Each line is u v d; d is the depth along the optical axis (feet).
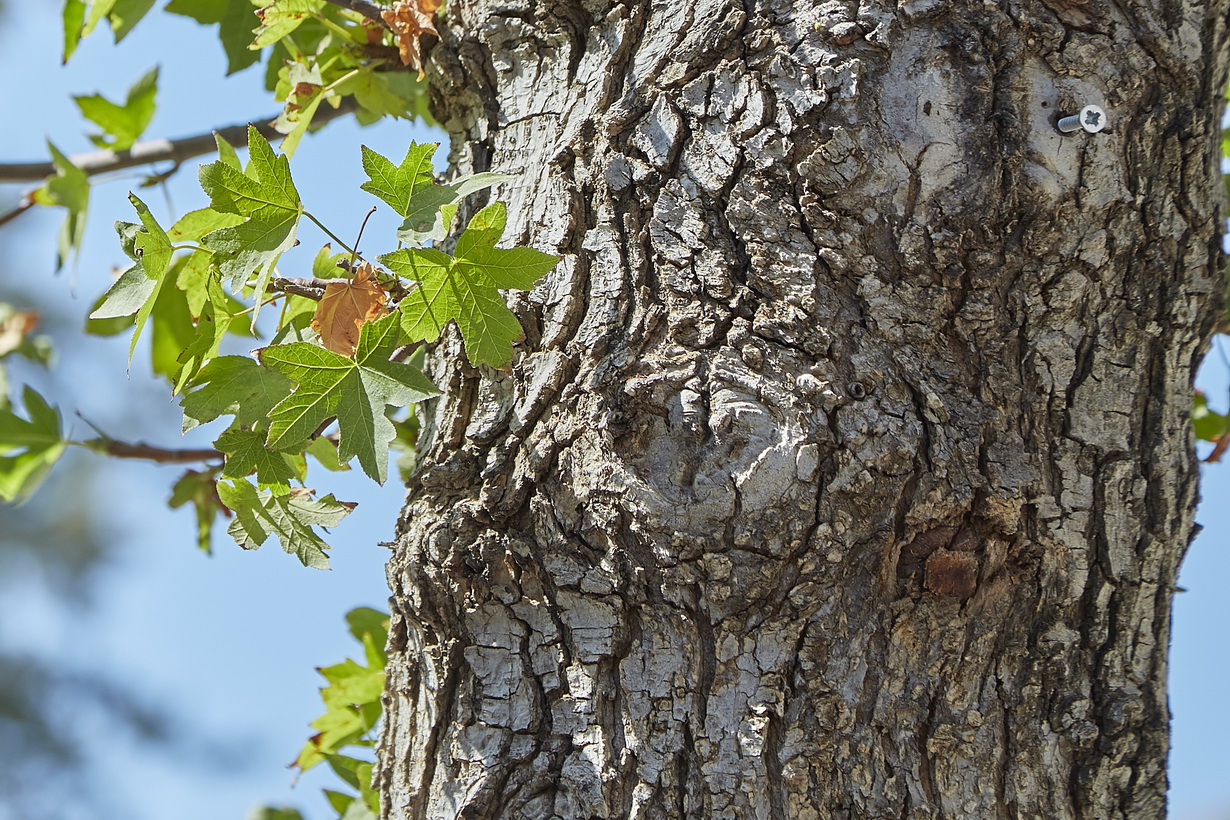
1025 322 6.47
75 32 7.28
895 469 6.41
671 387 6.43
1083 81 6.48
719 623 6.42
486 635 6.50
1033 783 6.45
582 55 6.63
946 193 6.46
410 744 6.57
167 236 6.52
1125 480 6.48
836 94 6.46
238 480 6.57
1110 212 6.48
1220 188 6.60
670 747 6.41
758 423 6.41
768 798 6.39
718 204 6.49
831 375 6.42
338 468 6.78
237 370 6.54
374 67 6.97
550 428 6.48
